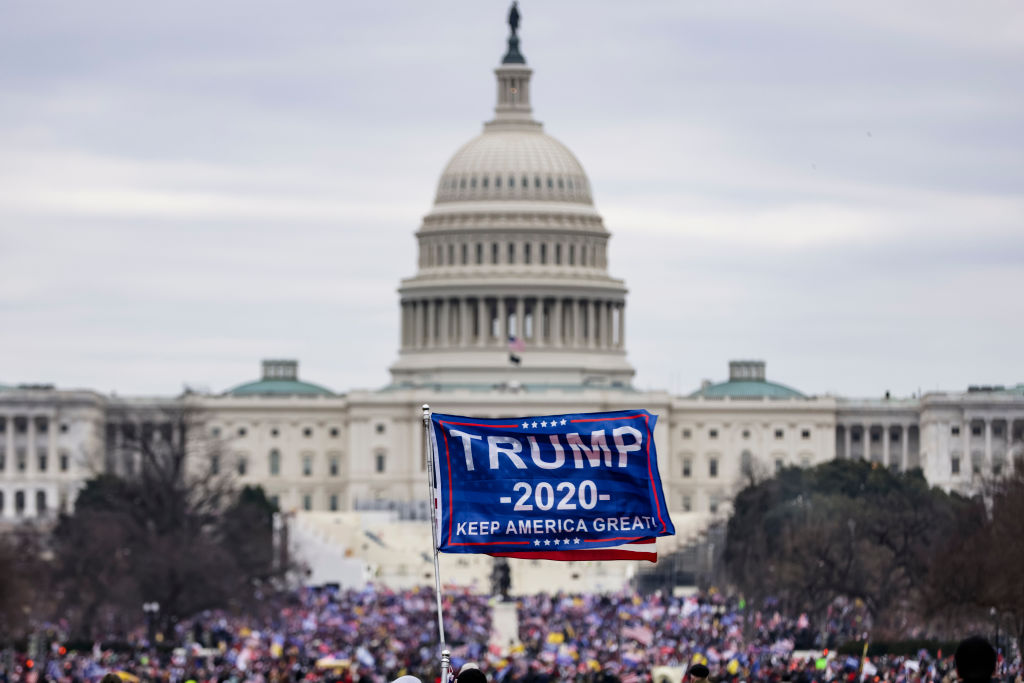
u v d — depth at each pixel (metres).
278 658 158.00
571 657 151.25
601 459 58.81
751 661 143.62
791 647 164.12
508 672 142.50
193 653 170.88
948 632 174.50
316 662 159.12
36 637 179.25
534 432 59.00
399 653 170.88
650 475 58.72
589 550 58.69
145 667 156.75
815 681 130.50
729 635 187.50
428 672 153.12
